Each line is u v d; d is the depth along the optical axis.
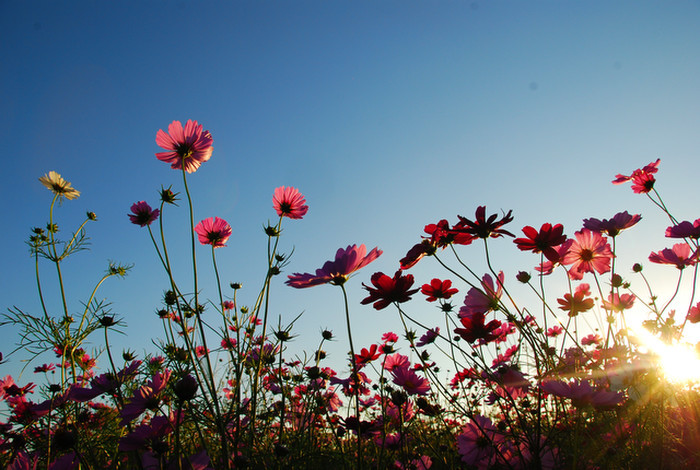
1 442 0.67
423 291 0.65
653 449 0.52
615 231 0.73
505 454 0.57
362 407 0.79
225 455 0.49
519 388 0.61
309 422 0.74
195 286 0.54
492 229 0.57
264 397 0.75
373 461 0.68
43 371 1.02
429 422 0.77
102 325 0.78
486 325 0.54
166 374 0.53
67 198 1.01
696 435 0.54
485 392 0.75
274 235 0.77
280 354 0.71
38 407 0.68
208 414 0.57
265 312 0.63
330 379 0.84
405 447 0.67
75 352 0.77
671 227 0.76
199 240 0.78
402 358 0.79
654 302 0.80
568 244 0.67
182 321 0.53
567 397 0.46
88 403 0.71
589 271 0.72
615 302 0.73
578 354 0.55
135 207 0.77
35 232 0.88
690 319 0.74
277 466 0.58
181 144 0.74
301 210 0.82
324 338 0.84
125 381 0.64
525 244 0.58
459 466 0.62
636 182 0.90
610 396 0.45
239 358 0.60
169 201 0.73
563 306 0.62
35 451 0.67
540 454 0.51
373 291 0.56
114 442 0.67
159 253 0.56
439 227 0.62
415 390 0.61
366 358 0.76
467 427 0.60
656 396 0.55
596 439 0.52
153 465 0.51
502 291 0.60
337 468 0.69
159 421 0.51
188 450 0.60
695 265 0.69
